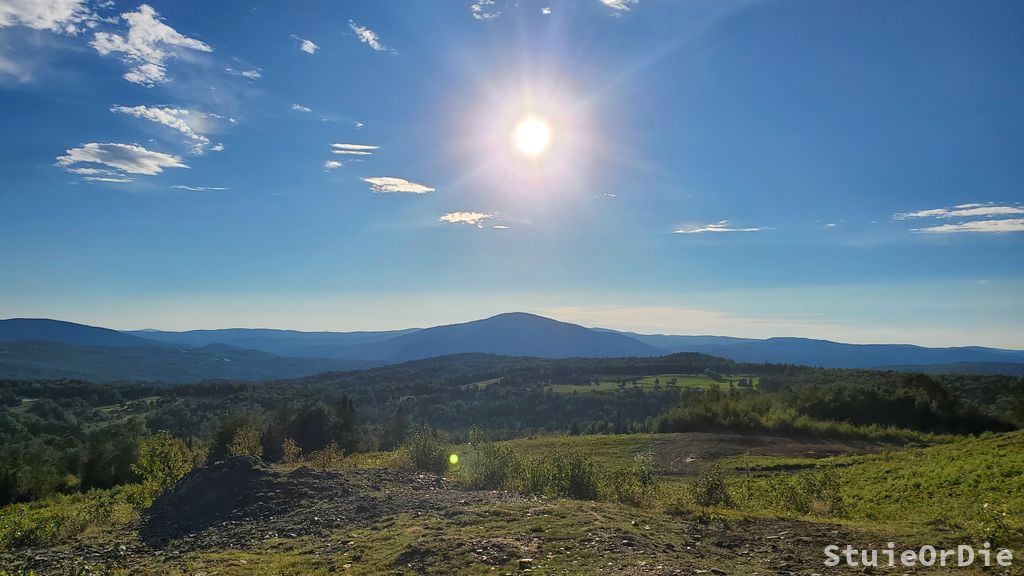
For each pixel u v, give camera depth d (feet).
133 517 57.62
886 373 306.35
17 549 45.96
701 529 41.96
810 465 133.49
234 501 55.93
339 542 40.37
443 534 38.58
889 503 69.05
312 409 224.33
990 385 266.36
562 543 36.09
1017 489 61.72
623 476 62.28
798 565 32.48
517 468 67.00
